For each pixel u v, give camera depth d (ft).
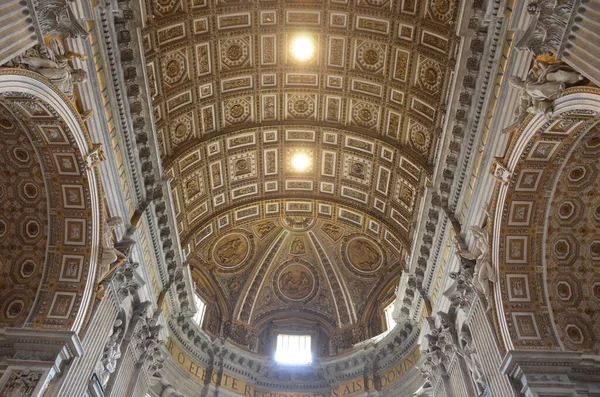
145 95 61.93
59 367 51.65
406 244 87.66
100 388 58.95
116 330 64.54
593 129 48.96
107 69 56.18
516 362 51.31
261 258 109.40
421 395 78.13
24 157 53.88
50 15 43.14
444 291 68.28
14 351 51.49
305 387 96.22
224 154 87.61
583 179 54.34
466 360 64.54
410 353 86.17
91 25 51.80
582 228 56.95
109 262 58.18
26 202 56.59
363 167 89.61
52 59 45.65
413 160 79.15
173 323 84.84
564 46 38.45
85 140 52.60
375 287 106.63
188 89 76.59
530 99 46.57
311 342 106.32
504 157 53.78
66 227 56.59
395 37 72.54
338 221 100.37
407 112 77.92
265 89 82.48
